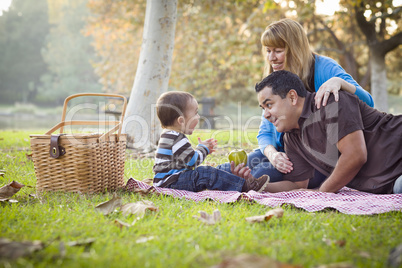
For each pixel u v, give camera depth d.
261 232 1.95
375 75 13.40
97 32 19.73
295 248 1.71
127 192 3.07
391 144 2.85
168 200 2.70
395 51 18.23
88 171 2.89
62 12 42.97
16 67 52.09
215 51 15.13
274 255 1.55
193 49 15.76
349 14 14.22
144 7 15.17
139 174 3.96
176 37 15.88
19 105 53.06
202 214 2.22
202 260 1.54
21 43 51.97
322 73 3.45
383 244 1.82
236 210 2.45
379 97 13.34
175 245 1.71
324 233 1.96
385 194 2.88
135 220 2.08
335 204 2.53
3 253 1.50
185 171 3.12
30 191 3.03
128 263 1.48
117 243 1.73
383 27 14.11
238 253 1.61
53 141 2.82
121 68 18.75
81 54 43.50
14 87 53.59
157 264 1.47
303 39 3.45
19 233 1.88
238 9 14.52
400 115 2.93
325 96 2.81
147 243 1.75
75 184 2.89
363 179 3.01
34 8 52.19
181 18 15.21
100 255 1.57
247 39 14.45
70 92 44.28
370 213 2.37
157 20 6.14
